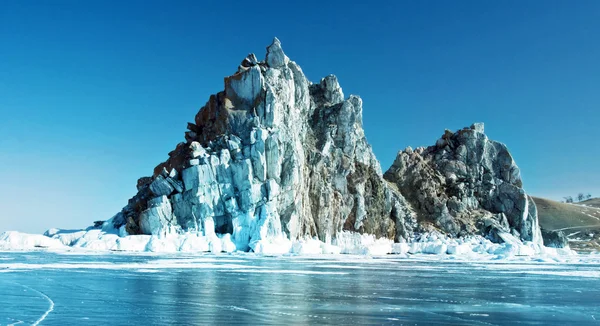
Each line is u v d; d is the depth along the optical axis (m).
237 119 89.75
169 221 81.38
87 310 24.11
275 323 21.33
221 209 82.75
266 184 83.75
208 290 31.33
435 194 119.00
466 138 127.06
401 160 126.81
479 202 123.00
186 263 52.69
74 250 76.31
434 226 114.62
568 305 27.88
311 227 93.12
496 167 125.69
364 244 99.00
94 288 31.72
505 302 28.67
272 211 82.50
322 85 113.69
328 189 97.44
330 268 50.69
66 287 32.12
